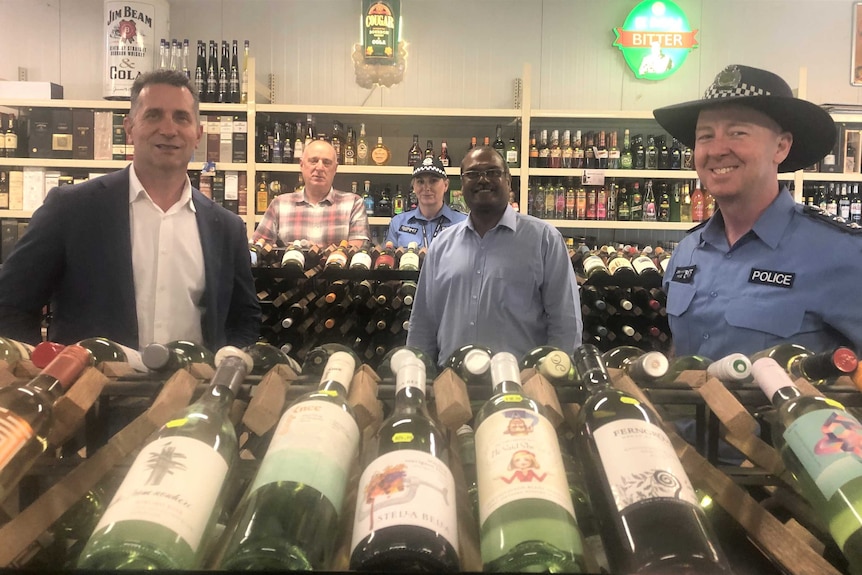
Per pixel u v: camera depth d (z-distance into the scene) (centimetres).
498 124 400
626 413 67
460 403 72
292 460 61
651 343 263
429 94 417
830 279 124
